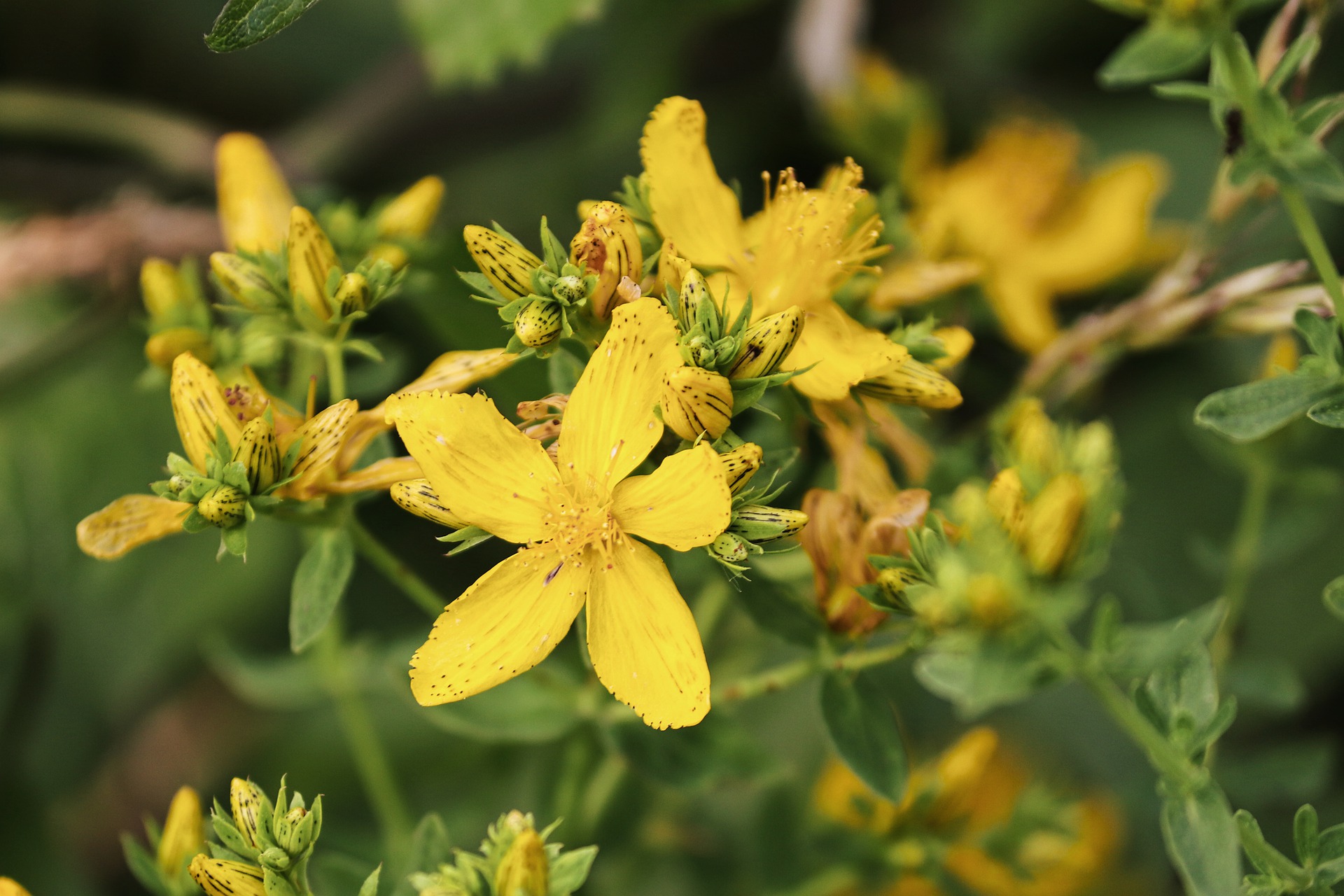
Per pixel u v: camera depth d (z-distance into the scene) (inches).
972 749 9.7
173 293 9.4
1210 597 11.1
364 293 9.0
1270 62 9.0
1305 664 11.0
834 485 9.6
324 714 11.4
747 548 8.5
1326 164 8.3
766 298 8.9
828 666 8.9
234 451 8.6
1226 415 8.4
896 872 9.8
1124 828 10.6
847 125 11.2
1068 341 9.9
